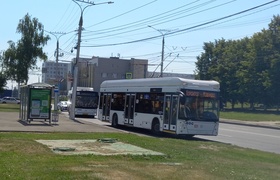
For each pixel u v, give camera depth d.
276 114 71.94
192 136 25.81
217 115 24.06
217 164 13.20
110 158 13.09
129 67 102.50
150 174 10.50
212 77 96.94
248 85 83.50
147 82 27.33
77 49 38.81
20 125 26.66
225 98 93.62
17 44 68.56
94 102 47.97
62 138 18.86
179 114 23.30
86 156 13.29
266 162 14.83
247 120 56.12
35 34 68.62
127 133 23.19
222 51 99.12
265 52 81.12
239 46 93.88
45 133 21.36
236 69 92.25
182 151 16.09
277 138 29.16
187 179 10.14
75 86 37.91
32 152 13.80
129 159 13.12
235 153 17.11
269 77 78.25
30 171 10.27
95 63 101.75
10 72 68.81
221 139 26.30
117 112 31.19
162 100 25.20
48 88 29.56
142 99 27.73
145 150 15.48
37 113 29.34
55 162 11.81
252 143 24.72
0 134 19.55
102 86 34.78
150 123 26.33
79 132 22.61
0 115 37.69
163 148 16.52
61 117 40.62
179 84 23.59
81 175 9.89
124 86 30.59
